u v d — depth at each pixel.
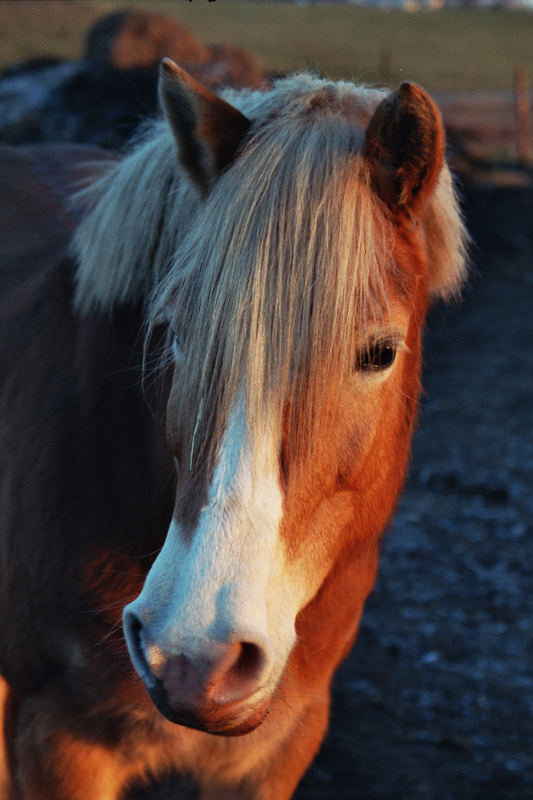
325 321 1.20
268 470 1.18
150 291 1.60
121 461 1.62
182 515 1.19
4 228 2.29
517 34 28.16
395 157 1.34
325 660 1.73
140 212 1.61
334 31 23.23
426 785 2.54
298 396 1.20
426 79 18.39
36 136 7.90
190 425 1.23
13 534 1.70
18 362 1.83
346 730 2.77
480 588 3.72
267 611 1.16
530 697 3.01
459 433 5.41
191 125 1.39
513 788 2.56
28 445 1.71
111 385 1.66
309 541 1.30
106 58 9.23
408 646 3.27
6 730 1.84
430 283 1.62
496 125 13.99
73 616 1.62
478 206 9.89
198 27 19.84
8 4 16.69
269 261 1.21
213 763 1.74
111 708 1.63
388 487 1.56
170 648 1.11
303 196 1.24
